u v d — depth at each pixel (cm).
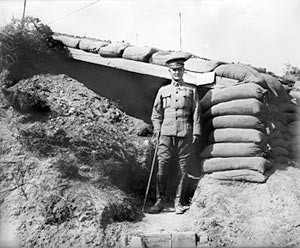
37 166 810
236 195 817
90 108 1025
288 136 966
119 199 808
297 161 927
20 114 930
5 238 706
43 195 760
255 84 879
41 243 699
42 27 1121
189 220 800
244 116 864
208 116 912
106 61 1087
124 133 1017
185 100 891
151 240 723
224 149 862
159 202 882
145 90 1098
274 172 848
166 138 896
